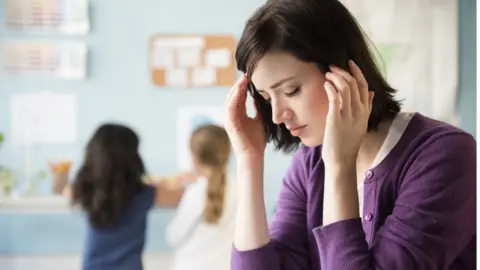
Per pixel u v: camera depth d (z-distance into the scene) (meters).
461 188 1.00
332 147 1.00
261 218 1.17
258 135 1.21
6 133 4.26
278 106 1.02
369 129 1.09
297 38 0.98
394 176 1.06
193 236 2.98
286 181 1.25
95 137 2.98
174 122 4.32
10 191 4.07
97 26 4.29
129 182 2.96
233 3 4.33
